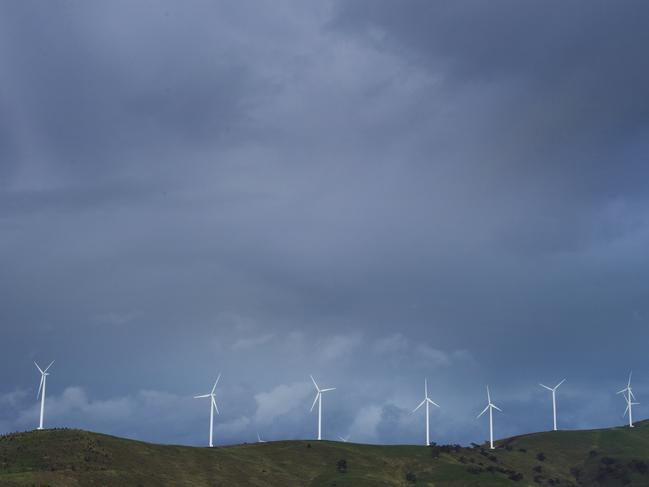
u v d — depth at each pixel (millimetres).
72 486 171000
